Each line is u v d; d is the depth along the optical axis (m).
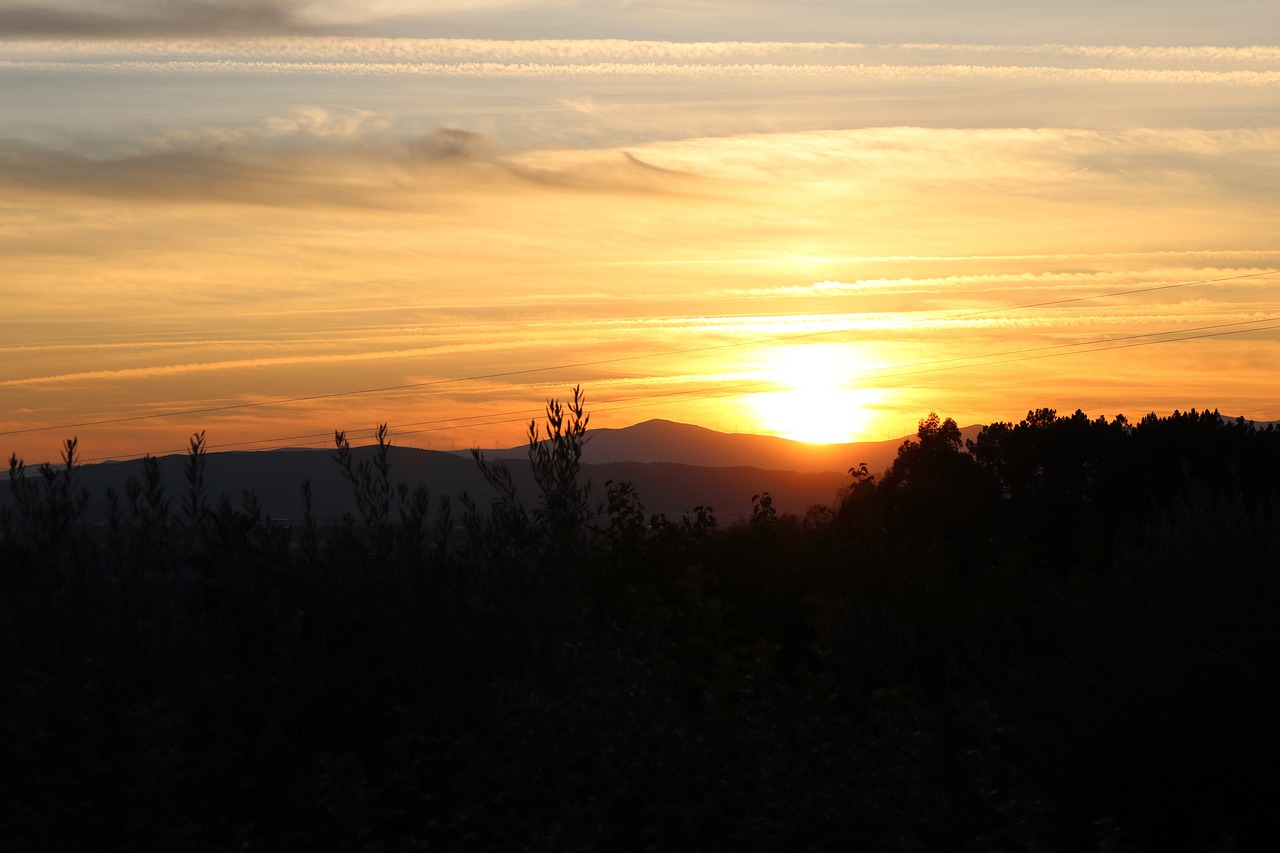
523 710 5.48
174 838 4.63
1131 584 9.19
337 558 7.49
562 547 8.15
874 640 10.38
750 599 13.16
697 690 7.35
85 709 5.51
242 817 5.38
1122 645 8.20
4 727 5.38
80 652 6.49
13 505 7.34
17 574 7.15
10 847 4.71
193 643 6.59
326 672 6.62
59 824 4.87
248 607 7.07
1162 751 7.35
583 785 5.18
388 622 7.13
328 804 4.91
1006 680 9.13
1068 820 7.27
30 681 5.76
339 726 6.42
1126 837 7.14
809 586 13.18
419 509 7.82
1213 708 7.39
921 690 9.80
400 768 5.64
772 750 5.57
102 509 8.09
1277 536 8.79
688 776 5.25
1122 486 36.28
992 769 5.53
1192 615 8.12
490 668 6.82
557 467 8.46
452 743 5.55
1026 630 10.90
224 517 7.57
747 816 4.97
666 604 12.03
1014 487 40.03
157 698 5.30
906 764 5.58
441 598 7.34
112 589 6.95
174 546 7.27
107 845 5.00
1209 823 7.14
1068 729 7.77
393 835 5.34
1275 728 7.16
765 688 6.35
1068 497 38.19
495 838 4.80
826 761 5.55
